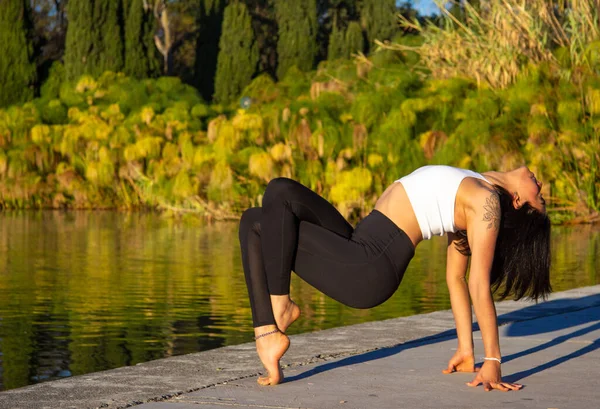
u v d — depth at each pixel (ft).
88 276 37.93
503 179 13.56
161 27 183.01
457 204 13.00
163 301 30.30
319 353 15.28
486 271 12.91
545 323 18.52
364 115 81.82
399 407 11.74
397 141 77.92
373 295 12.76
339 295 12.85
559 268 40.16
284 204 12.80
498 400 12.10
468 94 79.51
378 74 88.74
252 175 83.71
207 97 157.17
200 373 13.82
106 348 22.11
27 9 130.93
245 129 85.51
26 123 109.19
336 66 101.19
